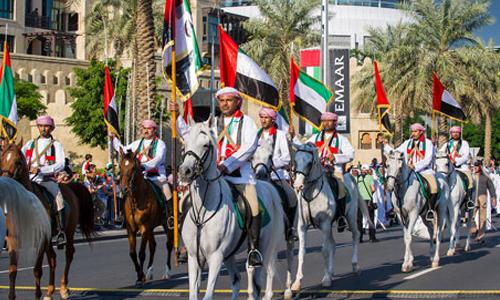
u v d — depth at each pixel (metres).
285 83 42.94
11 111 14.86
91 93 49.59
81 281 14.41
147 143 14.83
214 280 8.87
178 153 48.12
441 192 16.58
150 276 14.45
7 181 9.55
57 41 66.12
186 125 9.48
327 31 28.17
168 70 15.19
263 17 45.22
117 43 46.72
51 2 70.25
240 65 14.59
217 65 69.50
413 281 13.86
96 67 49.69
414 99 41.97
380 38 54.94
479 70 40.84
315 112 16.83
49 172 12.41
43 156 12.58
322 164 13.71
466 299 11.94
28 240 9.63
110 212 25.69
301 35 44.06
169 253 14.70
